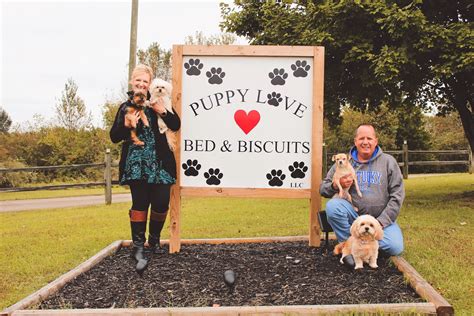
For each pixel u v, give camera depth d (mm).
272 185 5648
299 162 5641
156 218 5258
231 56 5633
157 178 4871
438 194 12398
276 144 5637
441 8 10102
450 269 4656
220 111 5641
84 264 4785
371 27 9477
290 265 4770
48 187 14195
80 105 31672
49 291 3980
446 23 10117
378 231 4379
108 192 14000
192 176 5641
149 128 4875
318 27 9805
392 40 9445
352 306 3410
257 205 11492
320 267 4660
